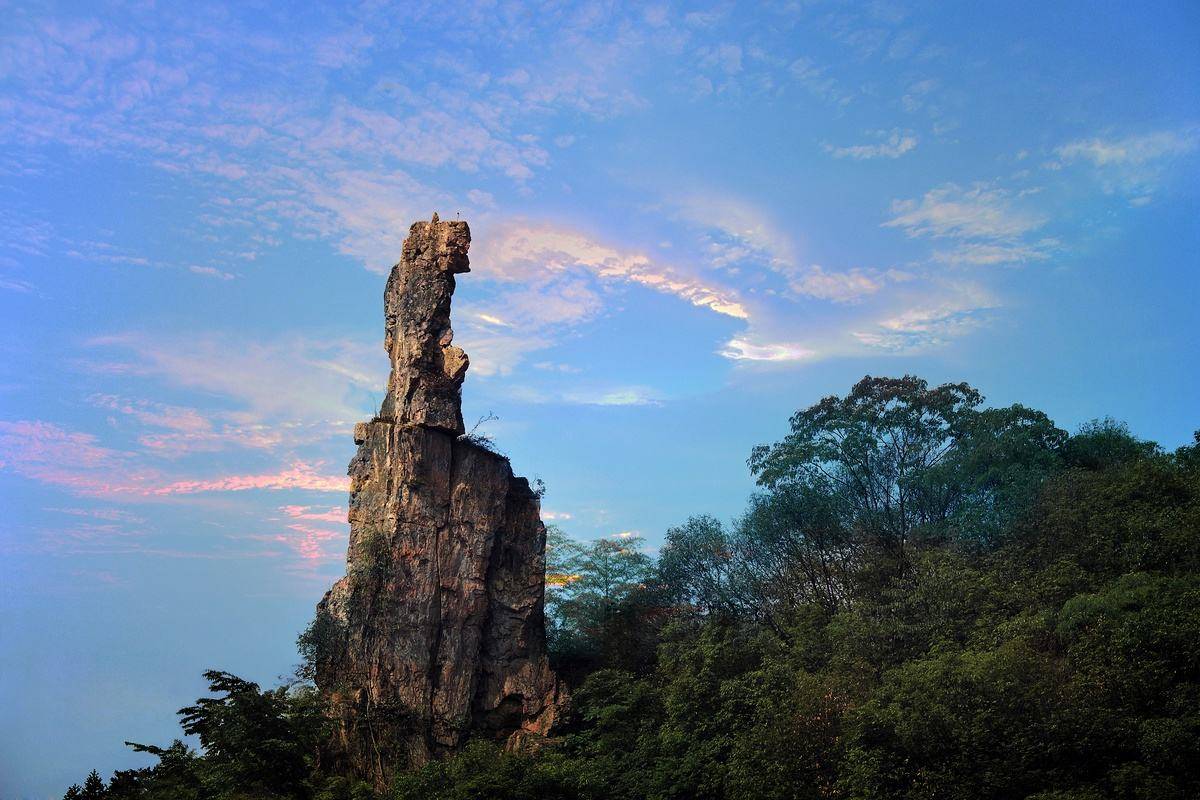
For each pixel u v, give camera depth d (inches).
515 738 2773.1
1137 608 2017.7
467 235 3129.9
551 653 3289.9
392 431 2994.6
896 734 2028.8
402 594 2795.3
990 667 1958.7
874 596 2741.1
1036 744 1845.5
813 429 3176.7
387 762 2615.7
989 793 1845.5
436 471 2930.6
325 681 2758.4
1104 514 2368.4
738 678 2502.5
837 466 3117.6
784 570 3090.6
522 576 2994.6
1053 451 2881.4
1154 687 1820.9
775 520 3053.6
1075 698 1871.3
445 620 2819.9
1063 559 2321.6
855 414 3083.2
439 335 3058.6
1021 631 2133.4
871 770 1978.3
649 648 3154.5
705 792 2362.2
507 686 2842.0
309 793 2372.0
